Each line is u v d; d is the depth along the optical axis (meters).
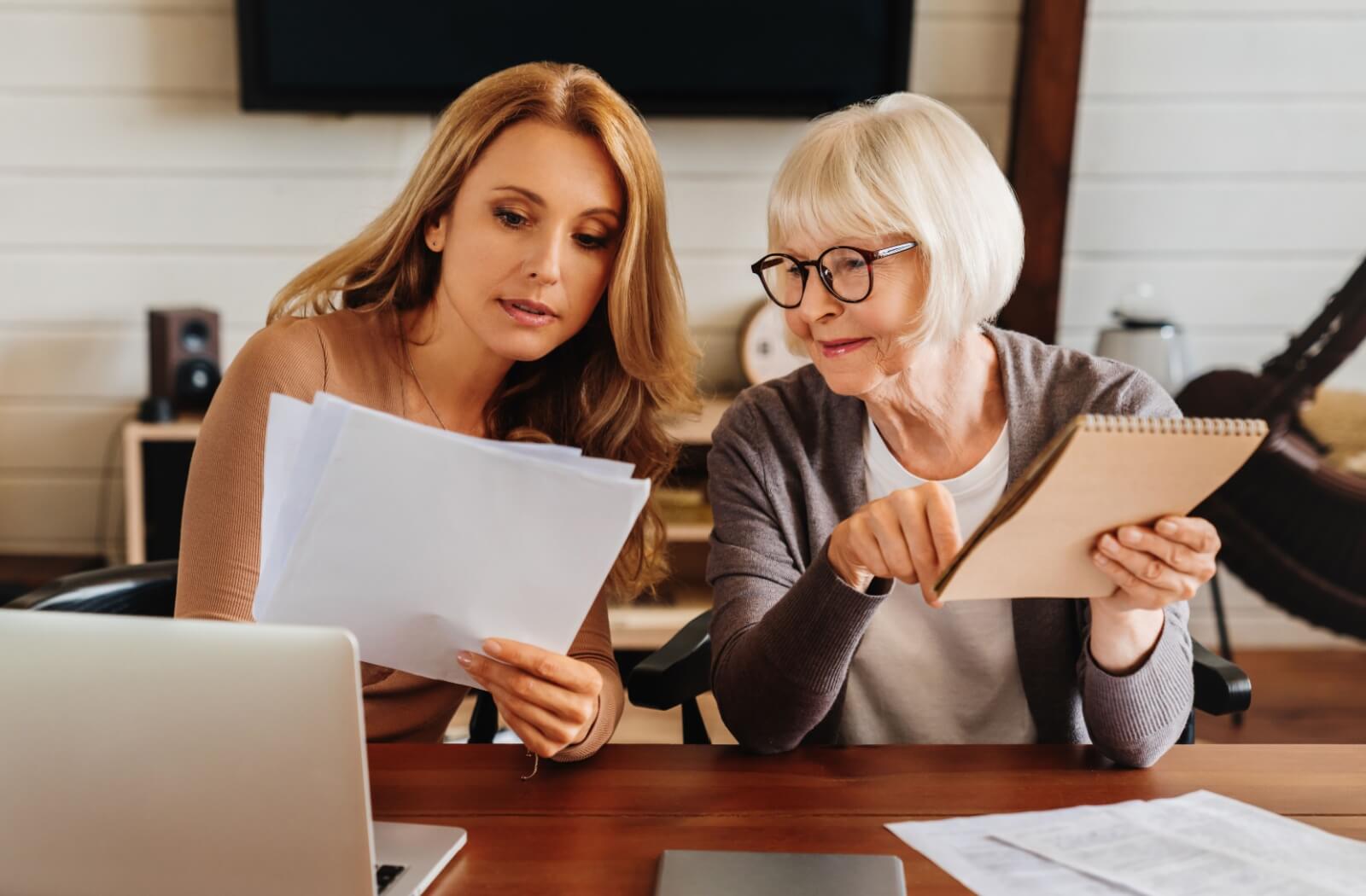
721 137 3.09
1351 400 2.86
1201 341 3.20
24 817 0.76
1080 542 0.88
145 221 3.05
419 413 1.31
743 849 0.88
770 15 2.98
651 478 1.40
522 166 1.17
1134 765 1.03
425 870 0.82
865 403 1.31
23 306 3.06
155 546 2.81
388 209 1.30
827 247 1.15
